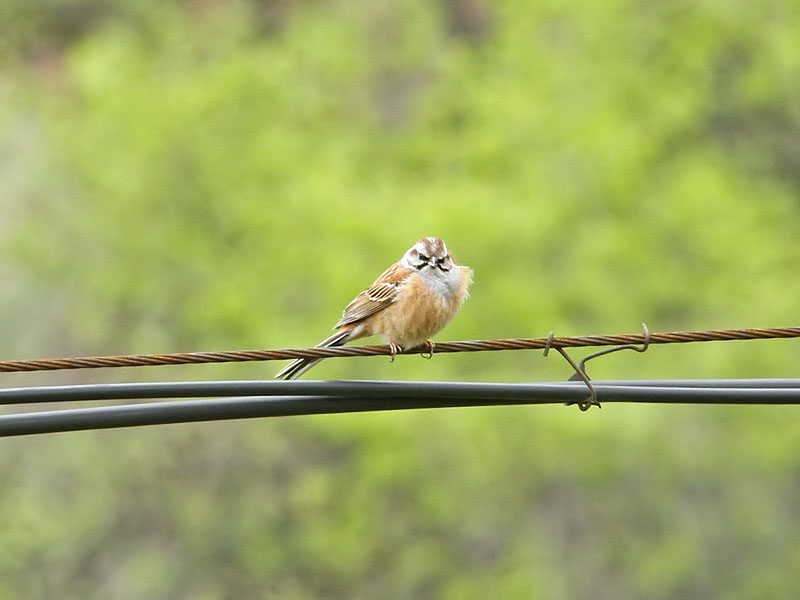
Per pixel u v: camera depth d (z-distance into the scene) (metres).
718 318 18.72
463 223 17.84
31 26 26.72
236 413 6.78
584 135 19.33
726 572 19.16
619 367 18.12
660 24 21.36
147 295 20.38
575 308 18.55
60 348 20.94
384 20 24.27
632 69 20.80
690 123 21.11
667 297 18.62
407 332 8.67
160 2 23.73
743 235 18.95
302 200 19.02
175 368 20.31
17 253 20.48
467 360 18.00
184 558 20.03
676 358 18.53
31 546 18.83
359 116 23.22
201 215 20.75
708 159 20.89
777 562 19.14
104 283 20.33
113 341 21.03
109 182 20.38
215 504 20.02
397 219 18.22
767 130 22.95
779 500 19.44
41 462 19.38
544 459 17.52
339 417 17.20
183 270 20.66
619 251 18.39
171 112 20.36
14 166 21.98
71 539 19.34
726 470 18.27
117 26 23.34
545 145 20.00
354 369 18.22
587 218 19.36
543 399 7.01
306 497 19.17
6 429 6.53
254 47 22.86
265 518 20.00
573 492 19.17
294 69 21.78
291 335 18.27
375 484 18.55
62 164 21.16
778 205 20.66
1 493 19.11
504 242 18.06
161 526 20.06
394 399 7.00
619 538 18.86
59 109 22.86
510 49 21.36
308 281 19.09
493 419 17.14
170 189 20.66
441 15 26.41
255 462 20.17
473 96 21.77
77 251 21.00
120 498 19.77
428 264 8.55
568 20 21.67
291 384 6.68
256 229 19.80
